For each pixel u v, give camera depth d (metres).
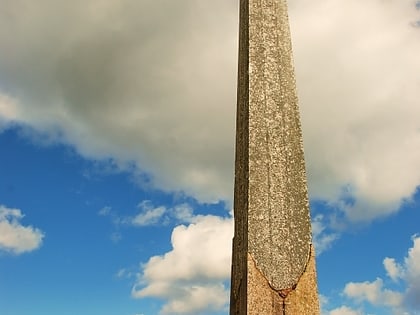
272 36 5.43
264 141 4.98
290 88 5.27
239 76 5.48
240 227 4.82
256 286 4.49
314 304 4.56
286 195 4.82
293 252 4.66
